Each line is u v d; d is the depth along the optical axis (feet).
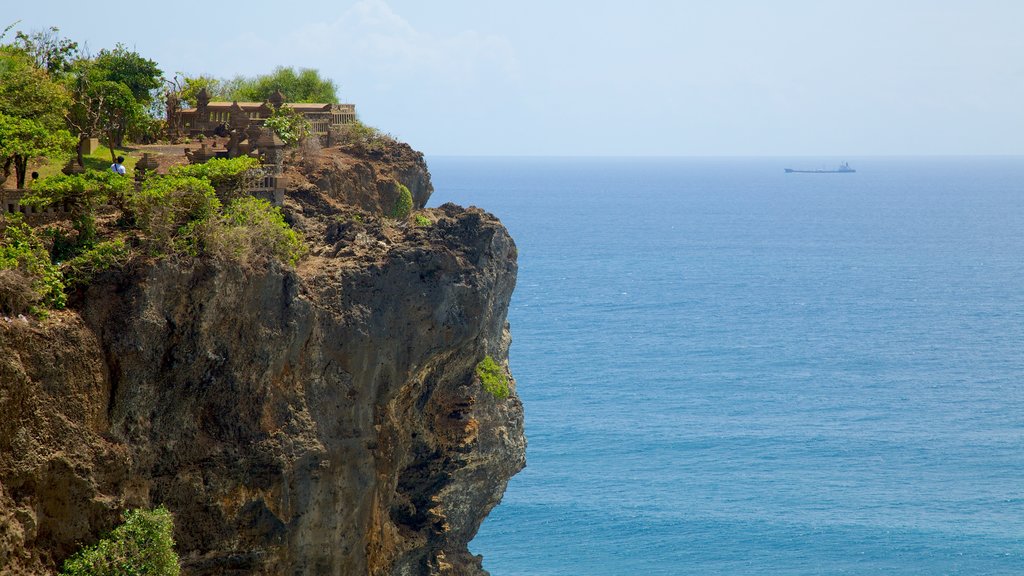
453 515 237.04
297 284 187.01
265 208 197.77
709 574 318.45
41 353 156.25
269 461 183.21
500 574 315.99
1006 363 588.91
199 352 173.88
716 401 500.74
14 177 210.38
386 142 282.15
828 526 349.41
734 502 368.48
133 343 165.89
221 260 175.01
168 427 173.88
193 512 177.58
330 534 194.80
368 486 200.54
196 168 196.75
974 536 342.03
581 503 366.43
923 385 537.24
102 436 164.35
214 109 290.97
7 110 221.66
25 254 161.48
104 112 249.14
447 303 205.87
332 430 193.88
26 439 153.48
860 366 580.30
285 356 185.88
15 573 150.82
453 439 227.61
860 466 406.62
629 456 416.05
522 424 255.29
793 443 434.71
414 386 210.38
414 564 229.66
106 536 162.81
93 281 166.50
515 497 370.94
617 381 537.24
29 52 272.92
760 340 647.15
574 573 317.01
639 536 342.23
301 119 267.39
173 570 165.58
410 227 215.10
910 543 336.70
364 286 199.21
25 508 153.17
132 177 205.57
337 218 220.84
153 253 169.48
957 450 426.51
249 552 184.44
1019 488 383.45
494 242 224.33
